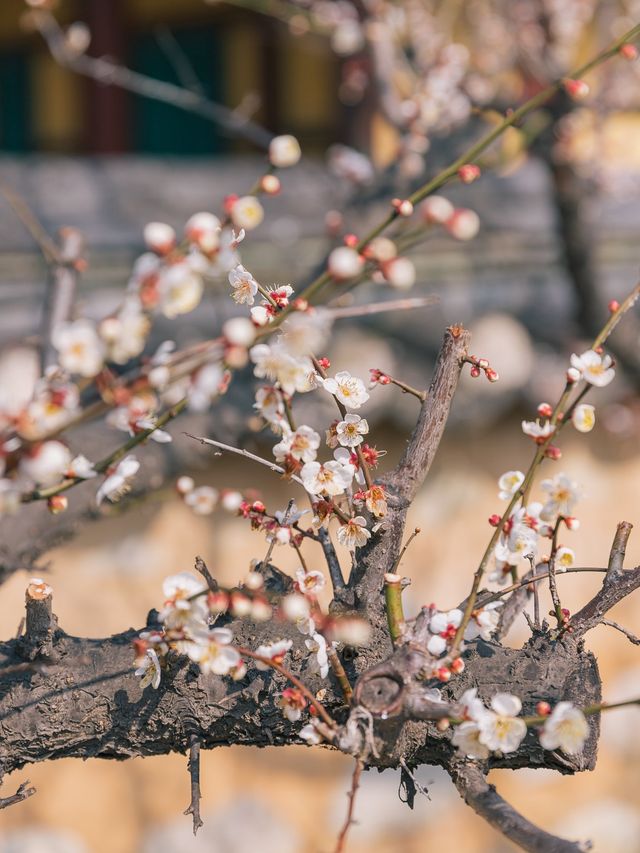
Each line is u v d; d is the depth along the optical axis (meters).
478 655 1.53
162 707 1.55
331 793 4.80
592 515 5.13
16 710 1.54
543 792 5.22
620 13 5.95
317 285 1.13
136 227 4.57
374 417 3.99
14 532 1.98
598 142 5.75
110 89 8.82
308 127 7.86
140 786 4.57
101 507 1.25
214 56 8.63
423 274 4.55
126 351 1.03
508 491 1.51
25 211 2.27
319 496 1.46
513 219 5.03
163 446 2.30
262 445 4.11
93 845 4.49
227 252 1.04
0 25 10.11
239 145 8.55
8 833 4.38
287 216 4.89
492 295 4.59
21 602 4.09
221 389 1.22
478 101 4.75
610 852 5.18
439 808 4.88
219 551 4.43
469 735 1.26
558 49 5.48
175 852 4.53
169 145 8.99
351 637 1.36
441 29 6.26
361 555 1.53
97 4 8.67
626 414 4.77
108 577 4.30
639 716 5.31
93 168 4.93
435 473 4.79
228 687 1.54
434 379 1.55
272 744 1.57
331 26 4.87
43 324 2.31
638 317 4.74
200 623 1.32
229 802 4.67
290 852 4.67
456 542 4.86
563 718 1.18
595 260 4.34
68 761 4.48
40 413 1.04
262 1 4.70
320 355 3.88
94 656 1.58
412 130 4.23
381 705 1.33
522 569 3.37
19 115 10.11
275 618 1.50
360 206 3.60
